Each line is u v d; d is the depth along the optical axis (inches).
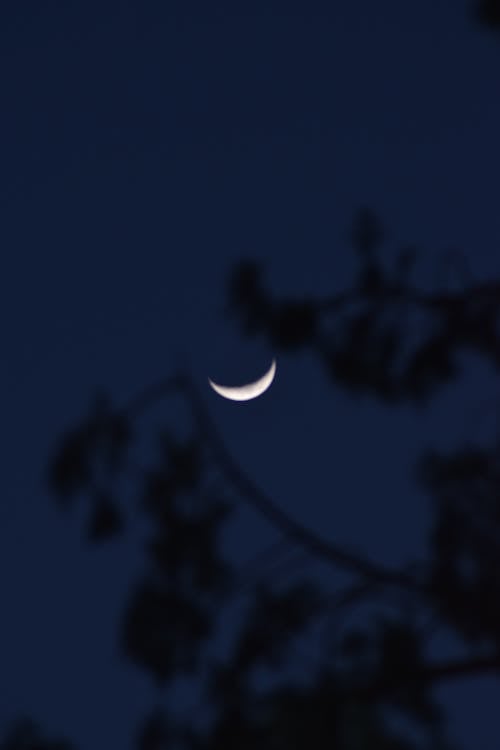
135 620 962.7
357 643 934.4
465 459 1010.1
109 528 983.6
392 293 1111.6
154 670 944.9
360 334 1107.3
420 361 1087.0
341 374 1108.5
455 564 952.9
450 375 1085.1
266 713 898.7
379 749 879.7
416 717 895.1
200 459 1018.1
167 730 917.8
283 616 950.4
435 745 888.9
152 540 994.7
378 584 958.4
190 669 946.1
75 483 989.2
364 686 909.2
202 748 912.9
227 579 986.7
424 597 949.2
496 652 916.0
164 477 1011.9
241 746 882.8
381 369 1104.2
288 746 882.1
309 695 896.9
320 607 958.4
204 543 991.0
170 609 961.5
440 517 987.9
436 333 1095.0
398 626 937.5
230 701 910.4
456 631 936.3
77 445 994.1
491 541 971.9
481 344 1085.1
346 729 881.5
